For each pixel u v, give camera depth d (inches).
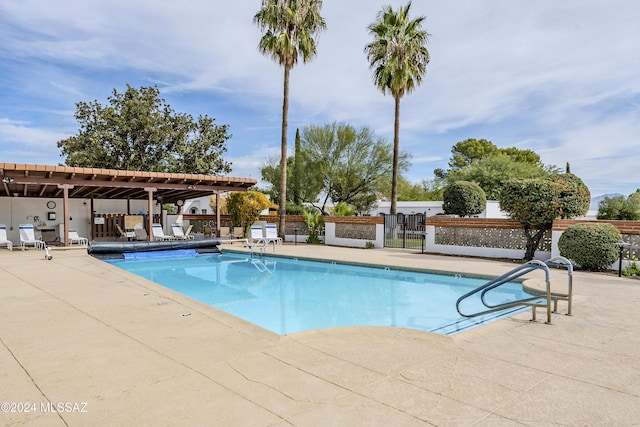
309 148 999.0
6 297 240.2
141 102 1045.8
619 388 116.6
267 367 131.0
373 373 126.4
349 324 240.2
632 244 357.1
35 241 520.4
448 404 105.4
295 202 1027.3
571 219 417.4
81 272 339.0
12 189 604.7
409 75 688.4
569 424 95.5
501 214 867.4
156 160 1077.1
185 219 842.2
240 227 712.4
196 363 134.3
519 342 159.3
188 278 397.7
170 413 99.9
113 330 172.7
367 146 990.4
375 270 423.2
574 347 153.6
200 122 1133.7
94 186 544.4
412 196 1302.9
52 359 137.9
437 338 163.3
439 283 361.1
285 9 661.3
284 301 301.3
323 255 502.3
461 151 1776.6
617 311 211.8
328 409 102.3
